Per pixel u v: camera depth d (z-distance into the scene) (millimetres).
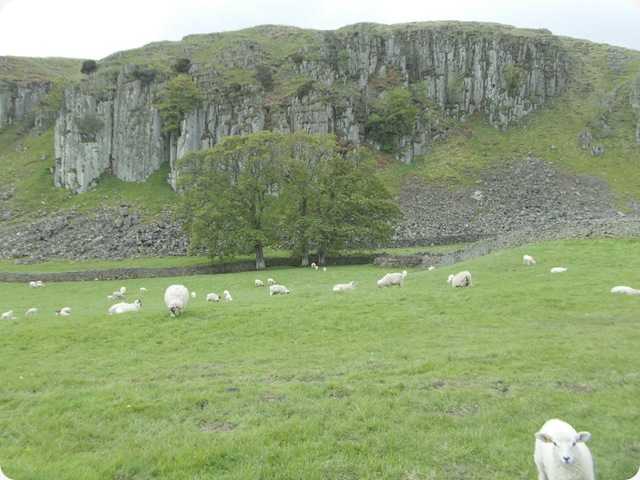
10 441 10547
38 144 108375
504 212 75688
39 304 37250
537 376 13055
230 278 47750
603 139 103500
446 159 95750
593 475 7660
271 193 62719
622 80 122000
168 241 69188
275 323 20719
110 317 22906
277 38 134625
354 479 8594
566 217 73062
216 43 126125
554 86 119250
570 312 20750
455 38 115188
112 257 64938
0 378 14922
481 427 10195
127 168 90625
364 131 99438
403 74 112562
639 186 87125
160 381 14234
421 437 9875
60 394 13117
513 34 127750
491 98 112375
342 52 108688
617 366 13500
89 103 92562
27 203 85312
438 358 14992
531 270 31844
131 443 10180
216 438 10133
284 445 9742
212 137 90312
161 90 93000
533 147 100125
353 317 21188
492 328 18906
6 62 138500
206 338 19203
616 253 33938
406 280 33250
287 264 59125
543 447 7922
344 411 11266
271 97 97188
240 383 13586
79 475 8766
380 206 59281
